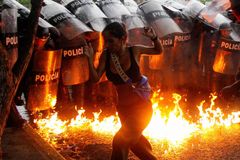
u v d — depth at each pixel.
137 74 3.85
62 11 5.71
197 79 7.05
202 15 6.25
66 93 6.27
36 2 3.88
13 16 4.91
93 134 5.65
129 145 3.83
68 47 5.61
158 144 5.35
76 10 5.98
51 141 5.34
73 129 5.82
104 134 5.68
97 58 5.85
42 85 5.53
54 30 5.34
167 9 6.65
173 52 6.51
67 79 5.77
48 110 6.25
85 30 5.53
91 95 6.52
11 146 4.26
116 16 6.05
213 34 6.72
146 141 4.11
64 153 4.93
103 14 5.98
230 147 5.27
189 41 6.70
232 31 6.60
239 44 6.58
